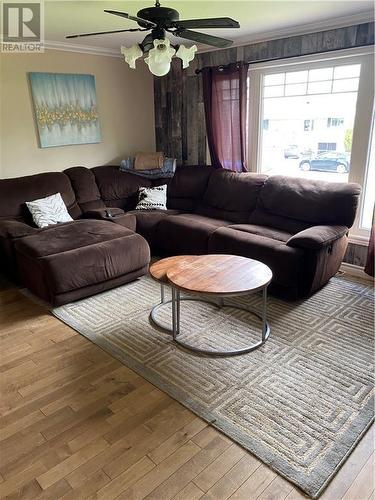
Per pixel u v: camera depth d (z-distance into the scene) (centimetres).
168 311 306
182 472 166
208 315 299
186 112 499
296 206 368
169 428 190
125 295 335
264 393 213
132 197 478
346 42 347
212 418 195
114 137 499
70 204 426
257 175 418
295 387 217
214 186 446
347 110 368
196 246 384
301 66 386
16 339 269
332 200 346
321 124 389
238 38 407
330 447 178
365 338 265
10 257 346
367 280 364
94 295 334
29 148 426
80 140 464
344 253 362
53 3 280
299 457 172
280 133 423
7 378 228
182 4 284
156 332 276
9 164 416
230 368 235
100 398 211
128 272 350
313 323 285
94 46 442
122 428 190
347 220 339
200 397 211
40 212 385
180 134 515
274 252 315
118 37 397
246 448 177
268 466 168
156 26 224
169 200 480
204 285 243
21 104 410
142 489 158
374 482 161
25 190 396
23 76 405
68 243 328
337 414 197
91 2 277
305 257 308
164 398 210
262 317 275
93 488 159
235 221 416
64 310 309
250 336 269
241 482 161
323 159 397
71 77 440
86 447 179
